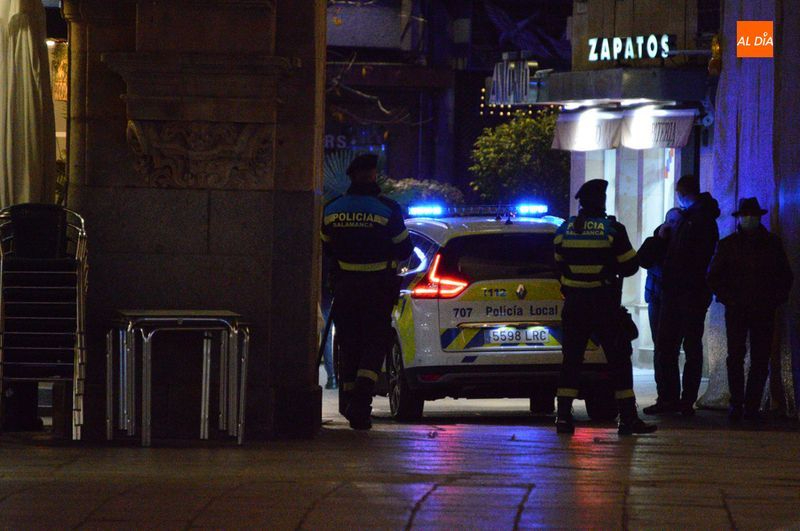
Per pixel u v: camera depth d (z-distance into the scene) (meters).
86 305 26.52
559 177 86.69
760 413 33.56
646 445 25.70
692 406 34.88
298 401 26.97
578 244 28.67
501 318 32.88
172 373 26.69
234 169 26.61
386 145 107.38
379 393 36.69
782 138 33.81
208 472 20.34
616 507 16.94
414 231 35.47
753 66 36.00
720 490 18.44
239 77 26.20
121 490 17.88
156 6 26.17
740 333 33.00
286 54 27.05
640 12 52.69
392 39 105.25
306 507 16.73
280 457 22.72
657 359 35.25
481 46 105.12
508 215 34.59
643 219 56.62
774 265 32.59
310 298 27.16
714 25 51.50
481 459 22.61
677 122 52.06
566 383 28.77
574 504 17.14
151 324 24.95
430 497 17.52
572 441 26.55
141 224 26.72
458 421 35.00
